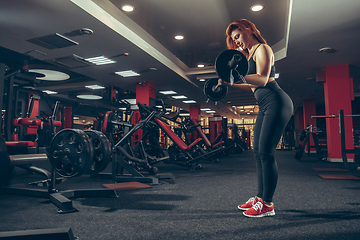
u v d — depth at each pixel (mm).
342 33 3664
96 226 1198
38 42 3852
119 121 2928
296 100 9773
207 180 2719
